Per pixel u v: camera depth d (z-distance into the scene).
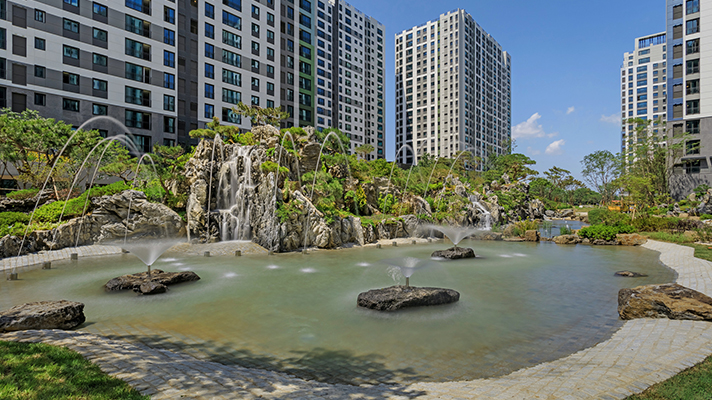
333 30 111.94
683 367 6.29
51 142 35.19
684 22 56.94
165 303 12.45
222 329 9.69
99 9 48.38
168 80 54.97
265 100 70.00
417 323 10.18
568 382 5.83
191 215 30.56
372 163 52.75
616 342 8.12
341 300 12.88
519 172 89.81
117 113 49.75
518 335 9.16
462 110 134.88
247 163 33.19
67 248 25.08
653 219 39.09
